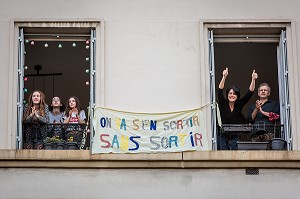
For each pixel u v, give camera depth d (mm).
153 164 18766
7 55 19516
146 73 19500
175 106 19391
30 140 19297
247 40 20078
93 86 19453
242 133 19391
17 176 18703
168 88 19453
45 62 24281
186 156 18797
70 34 19938
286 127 19438
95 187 18703
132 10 19750
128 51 19594
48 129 19359
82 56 24062
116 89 19422
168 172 18797
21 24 19656
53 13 19703
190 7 19797
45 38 19938
